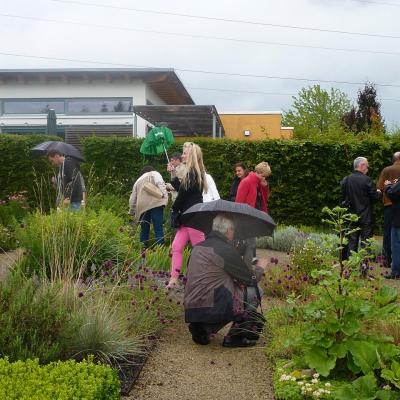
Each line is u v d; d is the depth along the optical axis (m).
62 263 6.71
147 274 6.63
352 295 5.03
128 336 5.39
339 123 25.88
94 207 11.93
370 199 9.41
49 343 4.49
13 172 16.31
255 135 27.23
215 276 5.44
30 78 24.27
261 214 5.78
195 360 5.21
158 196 9.88
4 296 4.70
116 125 24.16
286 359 5.11
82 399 3.49
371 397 4.11
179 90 26.84
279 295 7.33
